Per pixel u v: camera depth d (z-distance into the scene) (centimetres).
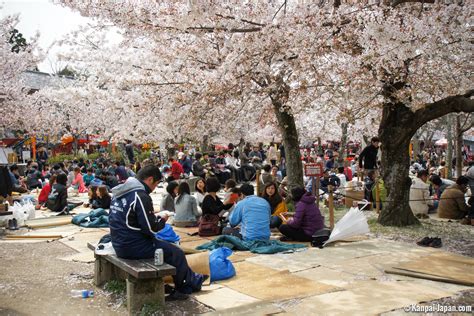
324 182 1386
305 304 484
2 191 1003
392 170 955
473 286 543
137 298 473
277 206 980
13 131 3117
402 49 721
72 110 2402
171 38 1015
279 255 713
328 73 912
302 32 770
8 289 560
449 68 933
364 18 743
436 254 709
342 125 1973
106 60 1289
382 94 923
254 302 492
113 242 511
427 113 905
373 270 621
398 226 943
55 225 1037
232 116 1124
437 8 771
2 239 893
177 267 514
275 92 1025
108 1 789
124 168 1762
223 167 1864
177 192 1065
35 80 3148
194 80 998
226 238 763
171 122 1102
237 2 841
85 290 550
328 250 745
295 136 1193
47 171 2114
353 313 455
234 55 866
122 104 1233
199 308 480
